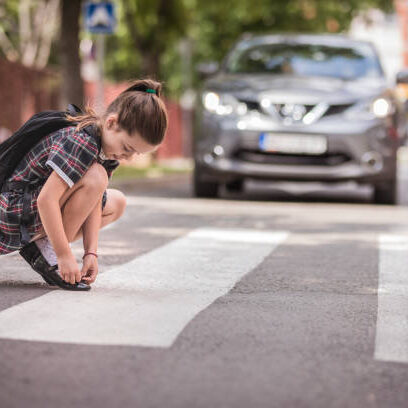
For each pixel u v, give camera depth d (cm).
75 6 2055
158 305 572
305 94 1448
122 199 659
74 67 2055
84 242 619
